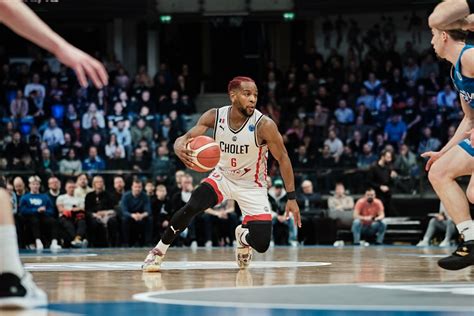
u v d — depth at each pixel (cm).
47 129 2055
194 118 2192
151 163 1892
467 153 625
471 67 596
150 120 2108
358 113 2194
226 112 753
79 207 1656
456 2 550
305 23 2727
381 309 411
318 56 2439
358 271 748
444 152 652
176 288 546
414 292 510
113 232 1655
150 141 2061
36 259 1043
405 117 2186
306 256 1120
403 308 415
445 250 1379
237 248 788
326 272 730
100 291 522
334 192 1894
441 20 555
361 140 2102
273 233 1741
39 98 2216
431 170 641
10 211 391
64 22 2641
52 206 1644
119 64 2345
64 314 382
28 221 1611
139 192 1667
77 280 627
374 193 1773
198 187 753
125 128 2052
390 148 1931
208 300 457
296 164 1973
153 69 2614
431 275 693
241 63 2564
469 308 417
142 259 1037
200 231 1689
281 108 2270
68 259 1041
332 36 2638
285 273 715
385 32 2539
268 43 2670
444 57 630
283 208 1753
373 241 1784
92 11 2381
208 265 854
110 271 746
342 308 414
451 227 1708
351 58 2458
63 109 2209
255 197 765
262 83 2473
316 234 1769
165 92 2286
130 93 2261
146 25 2602
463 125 647
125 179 1819
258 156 757
